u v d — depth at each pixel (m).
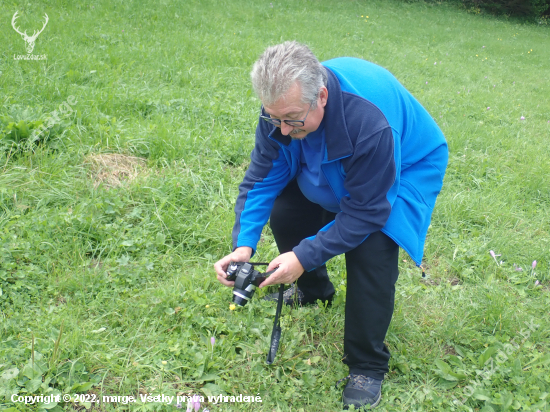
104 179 3.38
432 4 19.58
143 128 4.03
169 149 3.84
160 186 3.37
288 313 2.56
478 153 4.94
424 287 2.88
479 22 18.22
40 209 2.99
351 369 2.16
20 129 3.49
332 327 2.50
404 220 1.89
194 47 7.02
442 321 2.63
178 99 4.80
